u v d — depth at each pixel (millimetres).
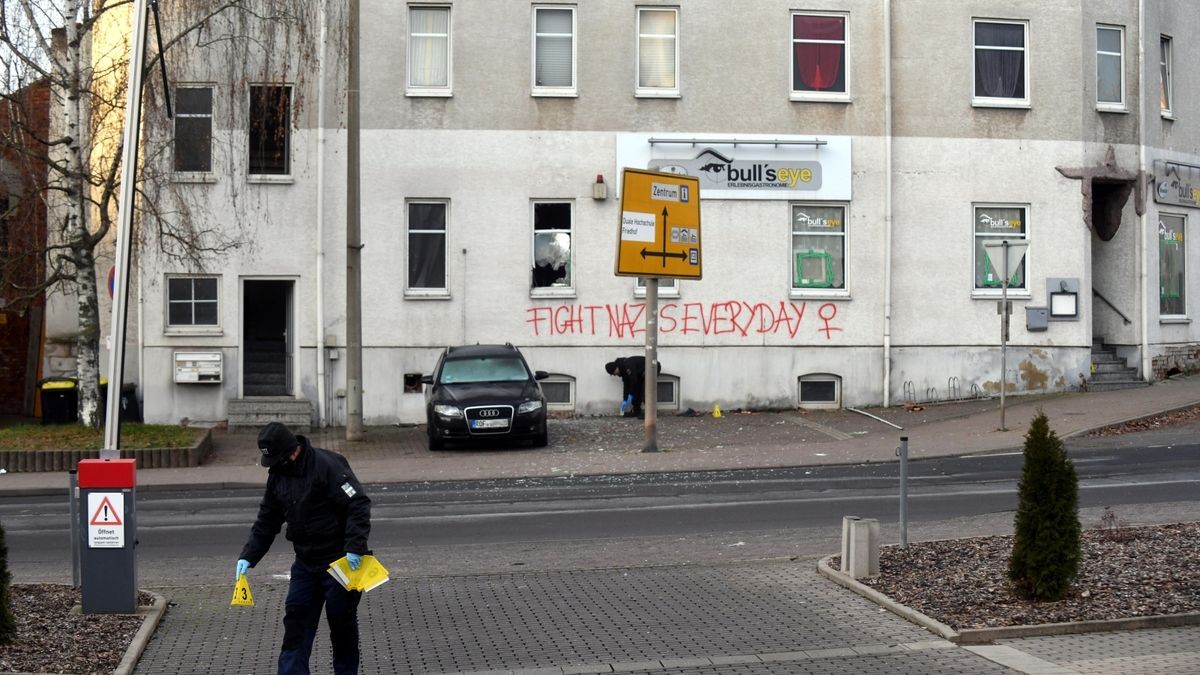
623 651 8633
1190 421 23656
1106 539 11453
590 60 27094
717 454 21516
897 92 27875
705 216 27375
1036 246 28234
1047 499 9352
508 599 10414
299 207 26469
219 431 25906
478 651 8758
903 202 27859
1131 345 29375
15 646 8734
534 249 27203
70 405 25844
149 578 11781
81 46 22875
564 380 27109
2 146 21406
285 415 25891
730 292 27391
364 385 26641
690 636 9000
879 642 8688
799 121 27562
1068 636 8695
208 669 8414
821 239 27750
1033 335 28156
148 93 21641
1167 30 30344
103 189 23125
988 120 28125
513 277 26969
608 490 17719
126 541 9703
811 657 8312
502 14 26969
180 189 23812
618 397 27125
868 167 27703
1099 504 14320
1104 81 29141
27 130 21469
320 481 7422
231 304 26344
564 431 25016
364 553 7371
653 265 21734
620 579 11133
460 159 26875
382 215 26719
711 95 27359
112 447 10758
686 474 19641
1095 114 28688
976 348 27953
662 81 27453
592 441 23578
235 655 8766
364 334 26656
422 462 21344
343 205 26609
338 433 25672
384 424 26672
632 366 26578
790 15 27562
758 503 15812
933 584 10086
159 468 20859
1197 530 11781
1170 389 27578
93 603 9680
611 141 27141
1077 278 28250
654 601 10180
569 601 10281
